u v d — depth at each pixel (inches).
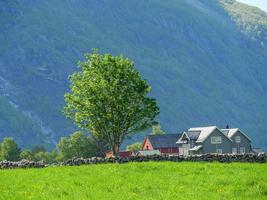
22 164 3358.8
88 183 2246.6
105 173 2600.9
